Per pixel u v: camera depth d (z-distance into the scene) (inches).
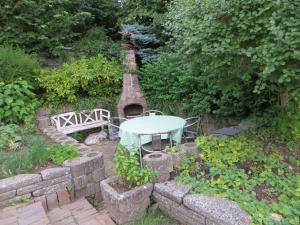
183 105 216.8
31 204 116.7
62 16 278.4
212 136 145.5
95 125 240.7
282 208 88.4
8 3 255.8
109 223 111.1
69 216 118.2
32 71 229.8
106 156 198.1
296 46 85.2
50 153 143.0
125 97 240.8
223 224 85.6
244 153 125.9
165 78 230.5
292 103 135.2
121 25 321.4
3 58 213.6
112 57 275.0
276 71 95.9
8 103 196.5
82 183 132.7
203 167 119.6
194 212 95.7
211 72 124.7
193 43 111.1
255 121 168.4
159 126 160.7
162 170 112.8
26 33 263.9
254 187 103.1
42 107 227.1
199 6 115.6
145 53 288.5
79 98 246.2
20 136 169.3
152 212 110.9
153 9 301.4
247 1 99.6
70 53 290.7
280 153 127.0
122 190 110.2
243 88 160.6
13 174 125.8
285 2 87.9
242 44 107.1
